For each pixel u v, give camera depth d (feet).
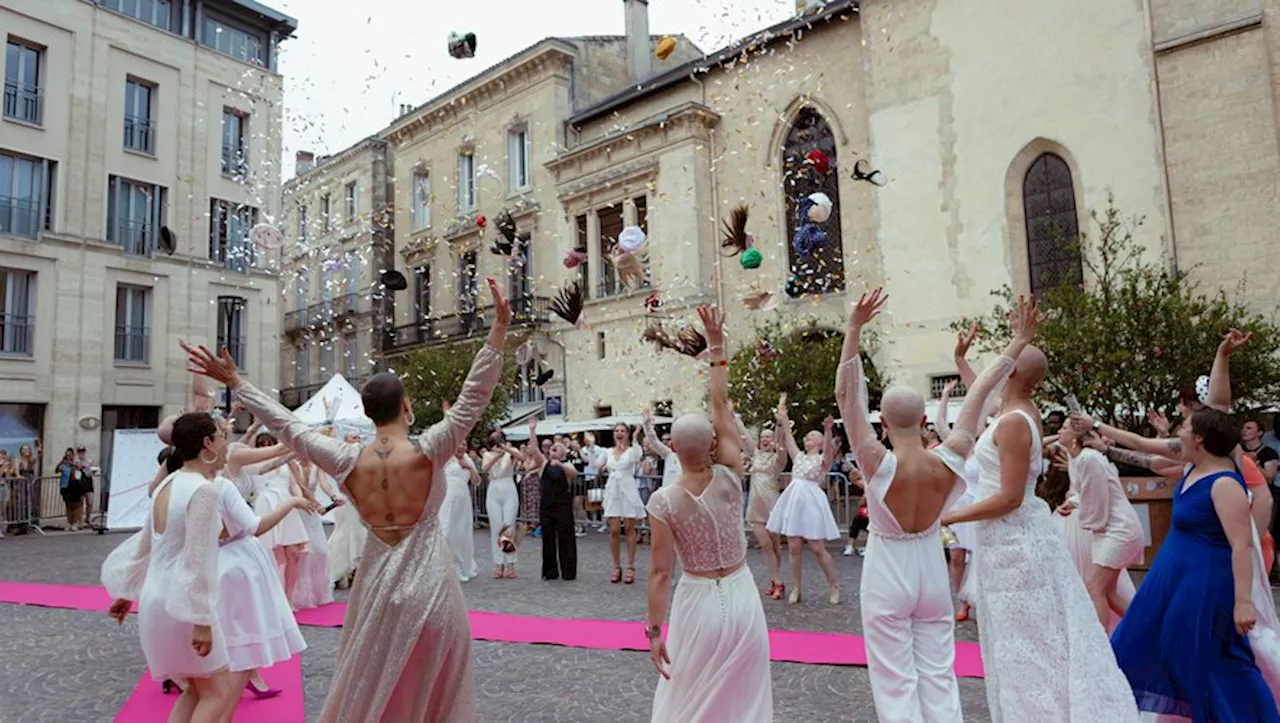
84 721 17.78
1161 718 14.05
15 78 77.82
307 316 122.93
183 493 13.94
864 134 72.69
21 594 34.53
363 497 12.00
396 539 11.88
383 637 11.37
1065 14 61.77
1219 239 54.60
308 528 31.32
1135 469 35.58
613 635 25.73
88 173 81.41
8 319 76.33
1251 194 53.62
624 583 36.47
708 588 12.74
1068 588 13.25
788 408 59.41
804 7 76.02
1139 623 14.16
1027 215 63.82
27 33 78.07
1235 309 47.50
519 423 89.76
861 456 13.89
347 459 12.11
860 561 41.78
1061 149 61.93
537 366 88.99
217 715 13.53
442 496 12.20
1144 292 47.55
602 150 88.43
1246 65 54.34
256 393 12.68
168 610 13.15
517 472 55.72
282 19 97.25
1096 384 42.16
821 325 73.61
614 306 86.84
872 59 70.79
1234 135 54.49
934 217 67.15
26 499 64.23
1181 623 13.55
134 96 86.17
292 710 18.33
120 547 15.35
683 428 13.12
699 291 79.51
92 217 81.30
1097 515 19.33
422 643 11.49
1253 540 13.64
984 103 65.21
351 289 117.50
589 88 97.19
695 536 12.75
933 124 67.51
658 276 82.89
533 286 94.07
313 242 124.16
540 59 94.79
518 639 25.25
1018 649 13.19
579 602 31.91
